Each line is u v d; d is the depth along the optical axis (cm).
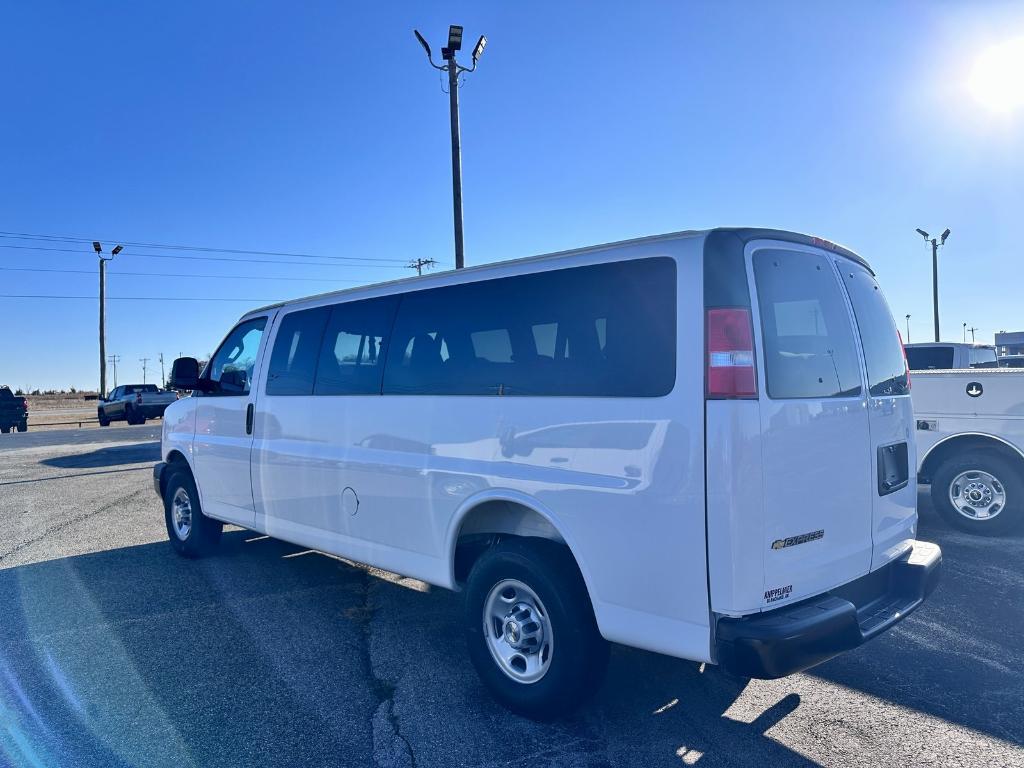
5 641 454
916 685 376
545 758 311
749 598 274
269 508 529
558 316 338
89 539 748
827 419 313
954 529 683
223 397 587
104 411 3128
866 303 375
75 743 329
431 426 391
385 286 446
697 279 289
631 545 298
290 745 325
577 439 319
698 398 280
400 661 418
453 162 1466
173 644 447
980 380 659
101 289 3781
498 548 352
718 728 335
